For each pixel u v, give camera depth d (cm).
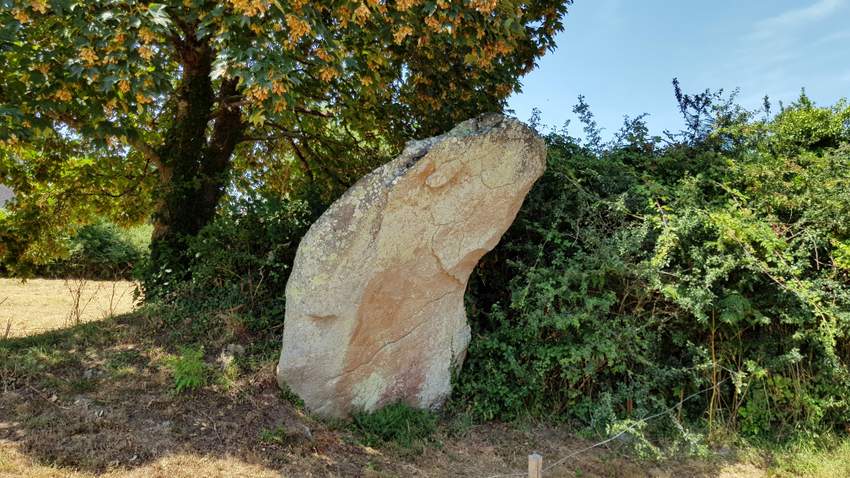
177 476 370
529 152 514
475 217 508
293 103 498
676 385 556
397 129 798
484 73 713
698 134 702
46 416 417
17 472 350
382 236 466
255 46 458
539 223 600
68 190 851
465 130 503
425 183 472
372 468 416
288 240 624
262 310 594
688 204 577
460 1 515
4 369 472
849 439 521
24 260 848
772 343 550
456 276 523
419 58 702
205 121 754
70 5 425
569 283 538
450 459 453
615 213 575
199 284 620
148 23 446
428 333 526
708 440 516
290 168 1037
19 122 495
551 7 752
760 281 541
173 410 441
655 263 523
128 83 455
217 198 793
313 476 393
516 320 570
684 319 553
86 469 366
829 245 572
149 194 836
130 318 614
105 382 473
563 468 451
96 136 520
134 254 1789
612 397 516
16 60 518
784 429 537
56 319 998
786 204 591
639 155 693
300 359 464
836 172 620
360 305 466
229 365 500
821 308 510
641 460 475
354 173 851
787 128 700
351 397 486
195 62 730
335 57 512
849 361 557
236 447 411
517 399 532
